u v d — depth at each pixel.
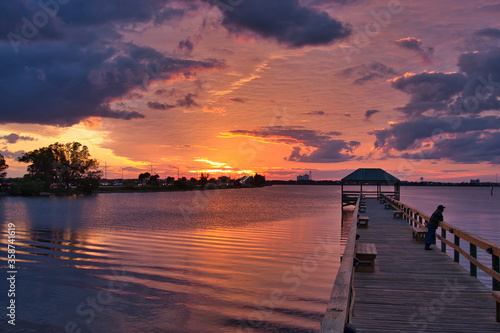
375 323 6.08
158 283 16.23
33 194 117.69
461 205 89.81
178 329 11.38
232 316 12.44
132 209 68.81
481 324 6.02
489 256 23.64
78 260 21.11
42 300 14.21
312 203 96.19
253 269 18.59
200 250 24.20
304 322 11.84
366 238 14.84
